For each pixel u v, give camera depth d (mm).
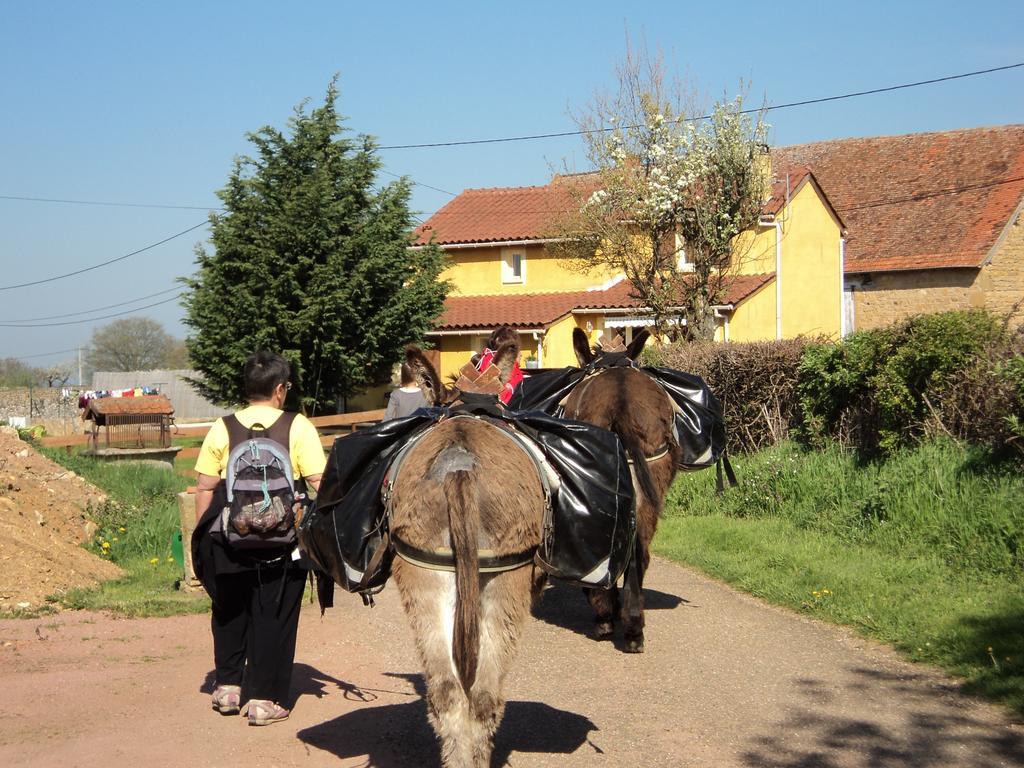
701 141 23141
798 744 5566
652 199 22969
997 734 5609
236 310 29062
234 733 5754
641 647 7453
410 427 5188
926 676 6664
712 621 8336
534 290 35125
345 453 5086
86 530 11477
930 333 11172
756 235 25375
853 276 32188
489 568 4473
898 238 32219
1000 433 9961
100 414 21422
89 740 5531
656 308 23828
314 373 29516
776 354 14820
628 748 5574
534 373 9750
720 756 5426
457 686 4336
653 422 7496
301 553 5676
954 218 31734
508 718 6094
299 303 29188
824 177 36688
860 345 12422
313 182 29516
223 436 5805
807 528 11242
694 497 13516
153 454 21281
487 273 35688
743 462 14227
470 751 4305
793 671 6902
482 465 4590
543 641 7961
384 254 30000
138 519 12195
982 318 11164
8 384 72750
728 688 6594
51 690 6352
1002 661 6547
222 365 29203
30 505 11016
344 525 4910
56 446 21906
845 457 12305
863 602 8281
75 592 8953
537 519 4727
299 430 5906
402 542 4535
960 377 10773
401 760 5387
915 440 11352
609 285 33969
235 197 30156
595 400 7531
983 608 7660
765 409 14992
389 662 7395
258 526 5469
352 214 30562
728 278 26203
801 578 9219
